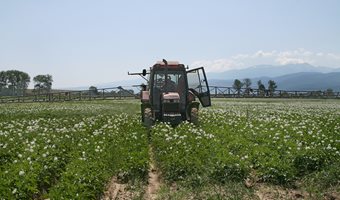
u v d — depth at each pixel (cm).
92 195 942
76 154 1335
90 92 6159
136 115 2741
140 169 1204
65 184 970
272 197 983
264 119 2414
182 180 1127
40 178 1070
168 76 2153
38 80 13850
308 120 2272
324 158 1215
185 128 1789
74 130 1892
